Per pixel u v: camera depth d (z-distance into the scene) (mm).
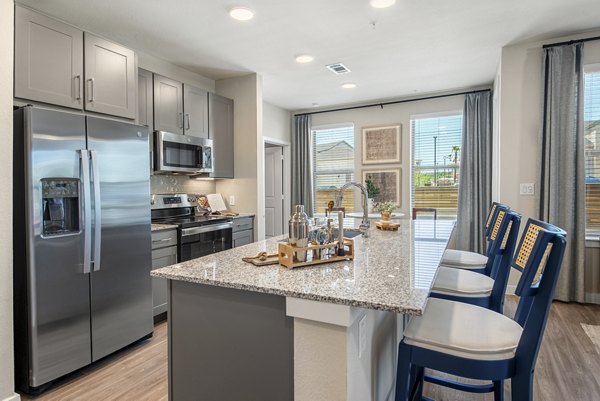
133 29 3107
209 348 1404
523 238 1422
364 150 5887
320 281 1302
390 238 2369
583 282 3402
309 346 1188
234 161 4508
